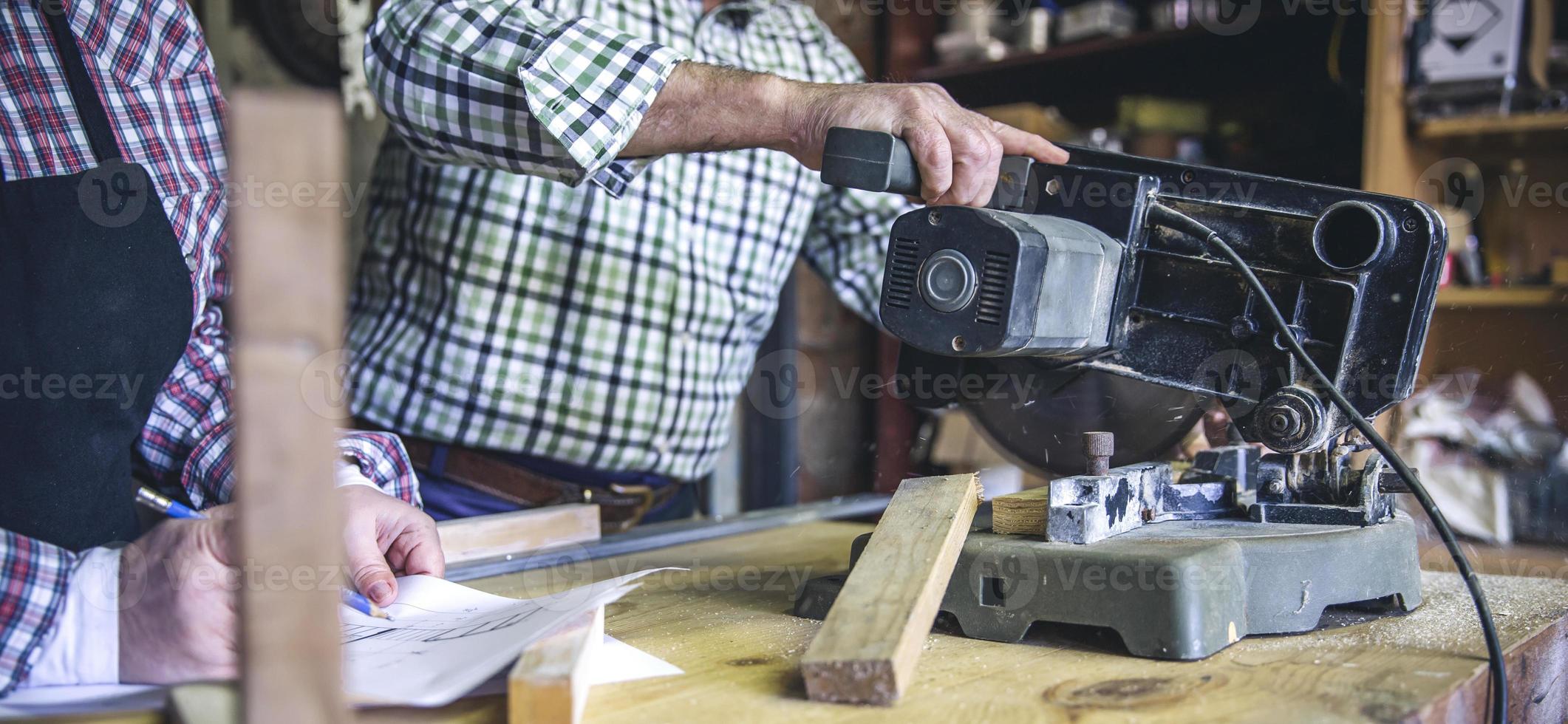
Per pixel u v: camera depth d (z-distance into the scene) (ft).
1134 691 2.05
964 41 8.53
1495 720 2.22
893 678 1.95
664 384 5.09
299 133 1.30
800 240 5.50
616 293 4.88
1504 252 6.93
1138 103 7.88
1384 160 6.57
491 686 2.07
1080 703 1.98
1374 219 2.58
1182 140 7.84
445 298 4.81
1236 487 3.04
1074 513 2.48
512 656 1.97
